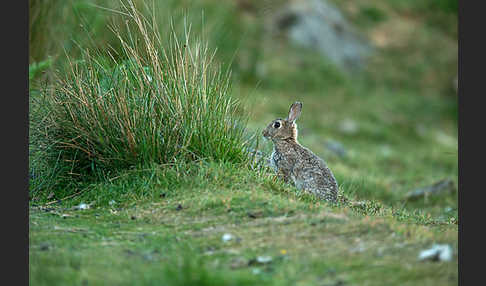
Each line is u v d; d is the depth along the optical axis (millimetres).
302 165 18734
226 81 19750
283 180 19016
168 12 25688
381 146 42125
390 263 11289
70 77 19297
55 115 18500
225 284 10500
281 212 14703
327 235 12977
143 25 20344
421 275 10734
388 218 15062
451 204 26047
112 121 17875
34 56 24438
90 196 17078
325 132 42000
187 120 17812
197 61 18500
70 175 18375
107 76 18516
